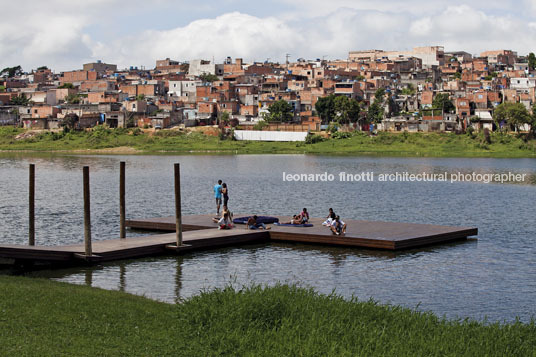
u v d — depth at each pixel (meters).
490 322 24.36
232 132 156.88
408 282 30.59
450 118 154.38
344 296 28.02
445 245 39.38
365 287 29.66
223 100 172.38
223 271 32.16
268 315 20.33
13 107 181.00
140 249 34.53
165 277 30.72
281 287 23.94
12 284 22.72
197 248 36.59
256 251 36.91
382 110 164.25
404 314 21.77
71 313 19.78
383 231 40.28
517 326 21.22
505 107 151.12
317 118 161.00
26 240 42.38
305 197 69.00
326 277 31.36
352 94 174.00
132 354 17.11
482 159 132.12
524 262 35.12
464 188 80.25
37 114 171.25
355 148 145.38
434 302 27.38
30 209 35.09
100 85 189.88
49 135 159.75
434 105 164.00
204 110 166.38
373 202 65.19
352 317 20.80
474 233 42.00
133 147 148.00
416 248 38.00
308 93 175.38
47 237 43.59
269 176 94.56
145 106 165.75
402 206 62.25
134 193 72.81
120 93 174.75
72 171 103.12
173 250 35.50
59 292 22.11
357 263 34.16
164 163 119.88
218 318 20.02
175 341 18.33
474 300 27.70
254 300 21.09
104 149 147.62
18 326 18.14
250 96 177.12
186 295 27.66
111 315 20.09
